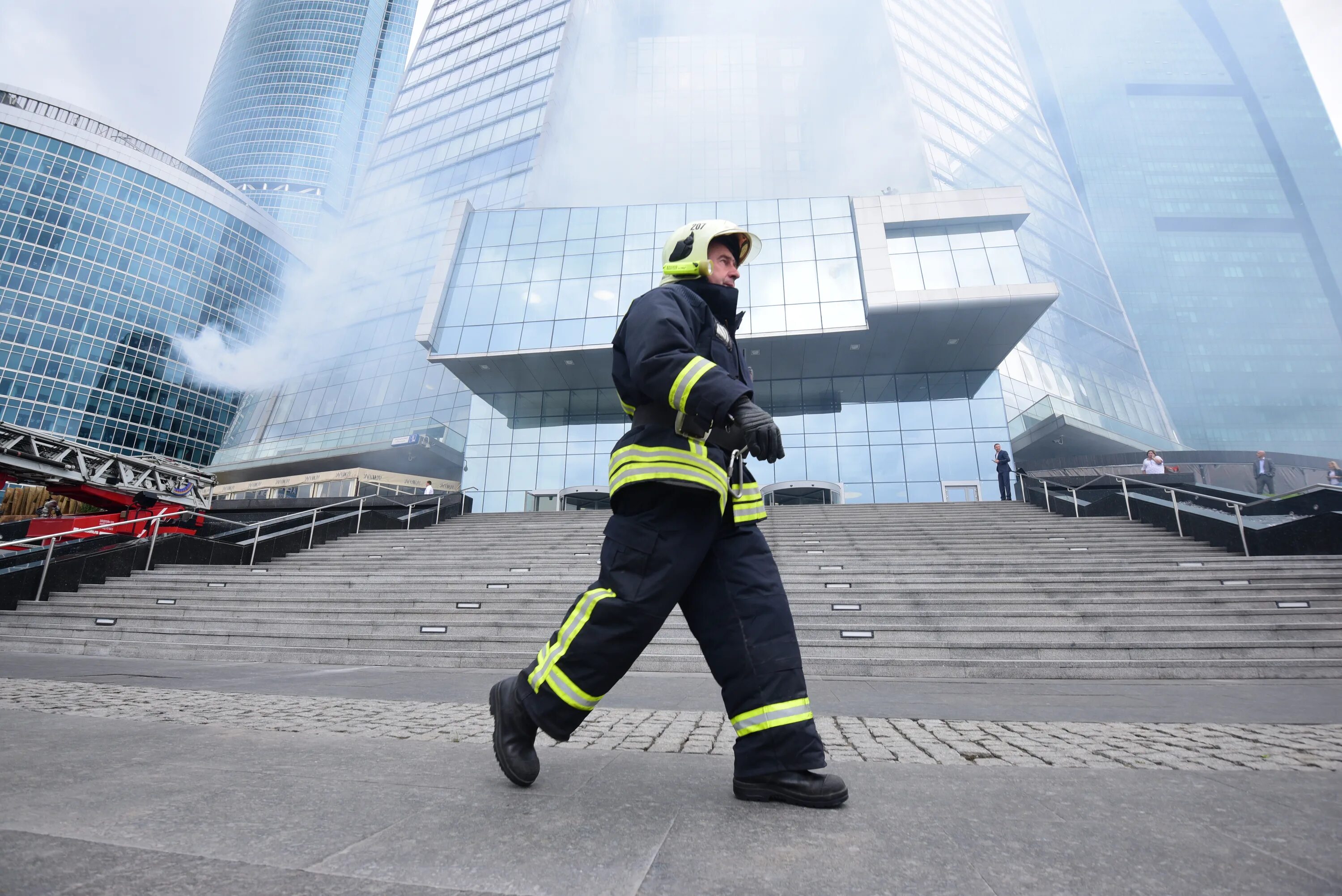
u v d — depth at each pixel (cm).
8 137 6469
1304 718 345
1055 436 2752
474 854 126
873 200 2502
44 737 235
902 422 2431
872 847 132
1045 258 4459
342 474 2527
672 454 165
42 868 112
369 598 827
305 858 122
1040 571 859
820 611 734
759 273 2419
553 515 1691
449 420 3331
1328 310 11938
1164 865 123
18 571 897
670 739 280
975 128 4891
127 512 1338
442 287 2516
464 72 5381
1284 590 739
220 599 864
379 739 245
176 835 132
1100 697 441
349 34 12862
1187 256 12506
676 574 163
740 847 132
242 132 12050
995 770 204
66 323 6378
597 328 2353
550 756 224
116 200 6831
